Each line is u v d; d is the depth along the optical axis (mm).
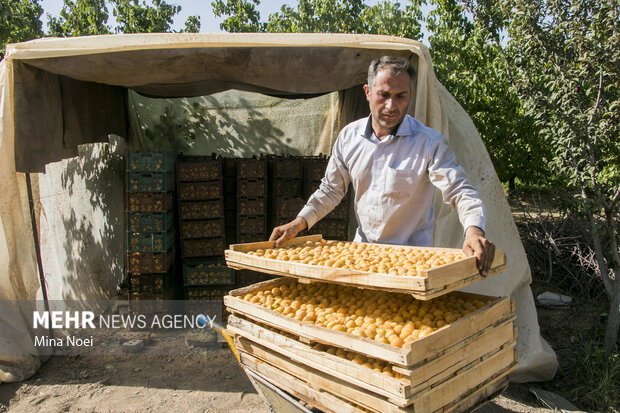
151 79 4438
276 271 2195
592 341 4109
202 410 3525
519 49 4590
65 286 5574
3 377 3936
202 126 7840
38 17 7617
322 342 1878
